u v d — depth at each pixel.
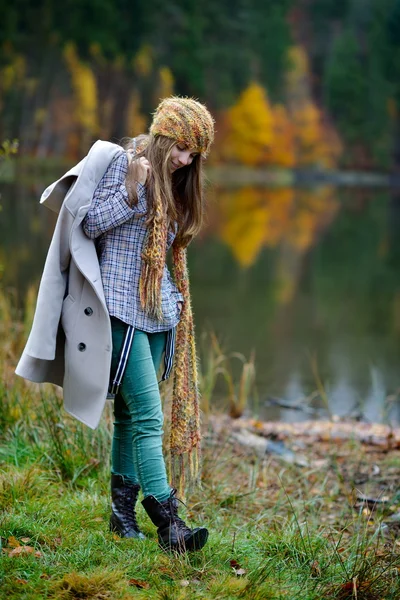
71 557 3.66
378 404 8.83
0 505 4.27
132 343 3.76
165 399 5.65
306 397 8.96
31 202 38.53
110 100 84.94
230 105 98.12
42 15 79.38
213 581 3.58
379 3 132.00
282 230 32.03
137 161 3.76
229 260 21.73
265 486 5.70
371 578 3.74
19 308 9.51
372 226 35.88
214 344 8.20
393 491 5.81
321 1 134.38
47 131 75.44
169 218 3.84
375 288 17.69
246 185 77.31
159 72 89.38
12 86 74.25
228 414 8.07
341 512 5.20
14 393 6.04
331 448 7.02
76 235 3.71
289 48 114.81
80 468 5.05
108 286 3.75
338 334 12.48
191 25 96.06
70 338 3.76
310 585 3.73
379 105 120.12
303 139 109.50
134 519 4.10
